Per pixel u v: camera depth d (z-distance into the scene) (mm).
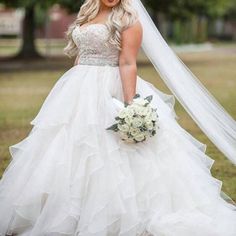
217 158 8055
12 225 4711
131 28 4789
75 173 4605
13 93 16375
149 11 33031
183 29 49312
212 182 5047
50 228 4500
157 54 5137
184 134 5188
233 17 67938
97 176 4539
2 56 32906
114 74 4926
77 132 4688
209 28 69438
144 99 4711
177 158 4848
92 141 4625
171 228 4570
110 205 4496
